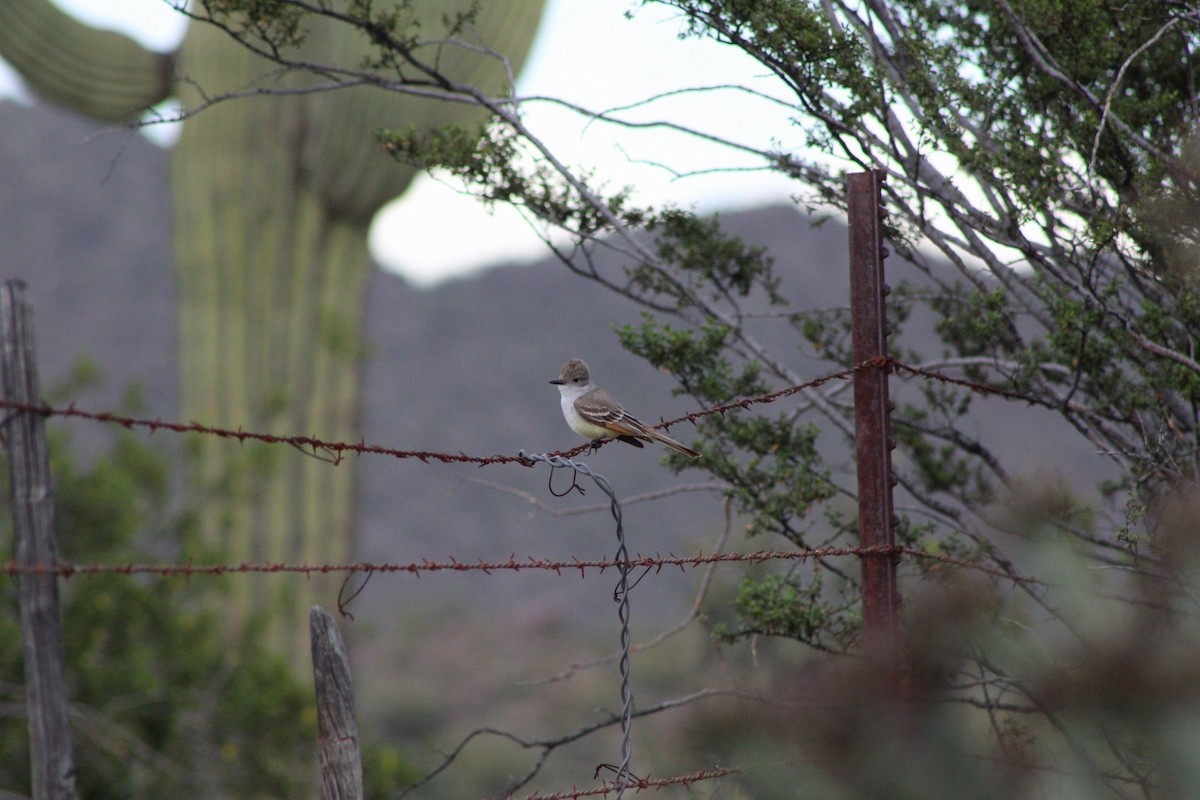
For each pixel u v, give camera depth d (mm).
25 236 129875
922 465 14727
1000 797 5816
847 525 13523
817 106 13109
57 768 5617
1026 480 7246
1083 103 13000
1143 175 12570
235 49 20125
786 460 13930
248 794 20484
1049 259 13945
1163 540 6359
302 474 20328
